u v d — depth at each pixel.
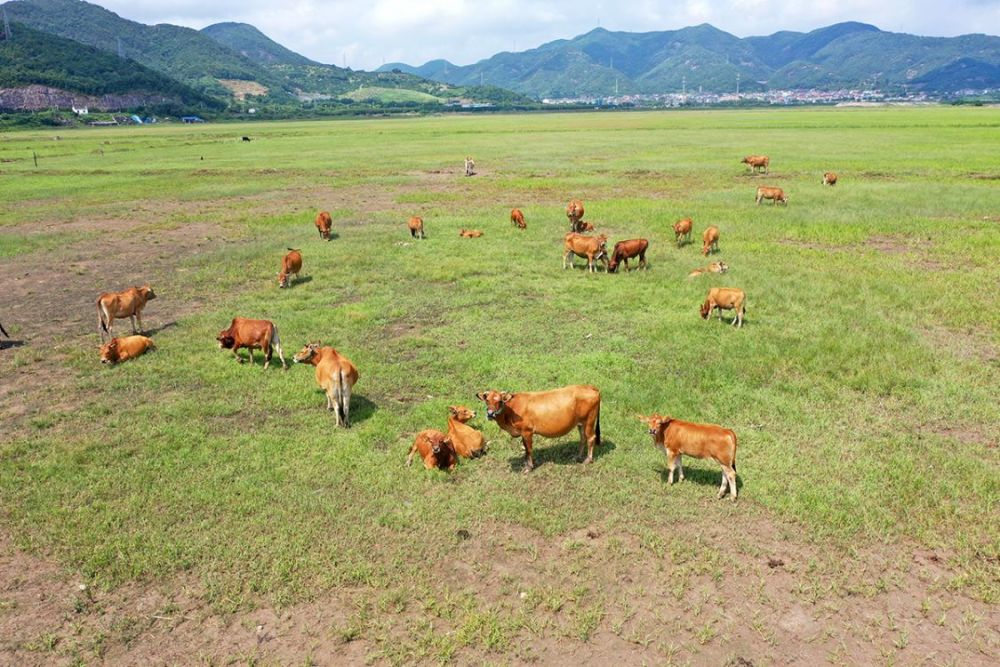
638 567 7.14
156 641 6.24
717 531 7.70
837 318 14.76
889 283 17.34
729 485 8.31
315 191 38.53
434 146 68.19
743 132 79.44
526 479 8.88
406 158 55.81
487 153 58.62
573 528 7.82
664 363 12.59
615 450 9.56
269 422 10.54
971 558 7.19
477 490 8.61
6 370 12.77
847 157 47.72
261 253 22.48
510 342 13.91
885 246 22.19
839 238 23.12
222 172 47.72
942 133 68.56
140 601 6.72
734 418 10.38
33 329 15.30
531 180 40.59
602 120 139.88
